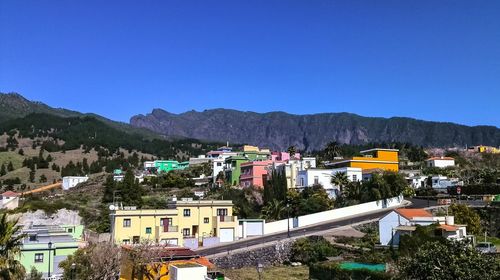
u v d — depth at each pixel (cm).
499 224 8500
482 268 3706
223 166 15425
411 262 4031
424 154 19650
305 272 6831
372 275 5097
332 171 12212
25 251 5903
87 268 5181
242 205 10781
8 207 11819
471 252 3888
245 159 14450
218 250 7894
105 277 5219
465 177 13825
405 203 10588
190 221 9062
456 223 8144
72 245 6178
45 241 6253
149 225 8569
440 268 3803
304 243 7794
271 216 10081
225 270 7081
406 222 7319
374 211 10269
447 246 4069
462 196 10712
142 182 15388
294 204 10219
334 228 8888
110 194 12138
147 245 5319
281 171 11825
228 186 13038
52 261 6022
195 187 14288
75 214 10638
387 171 11744
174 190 13962
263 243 8075
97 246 5469
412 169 16200
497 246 7019
